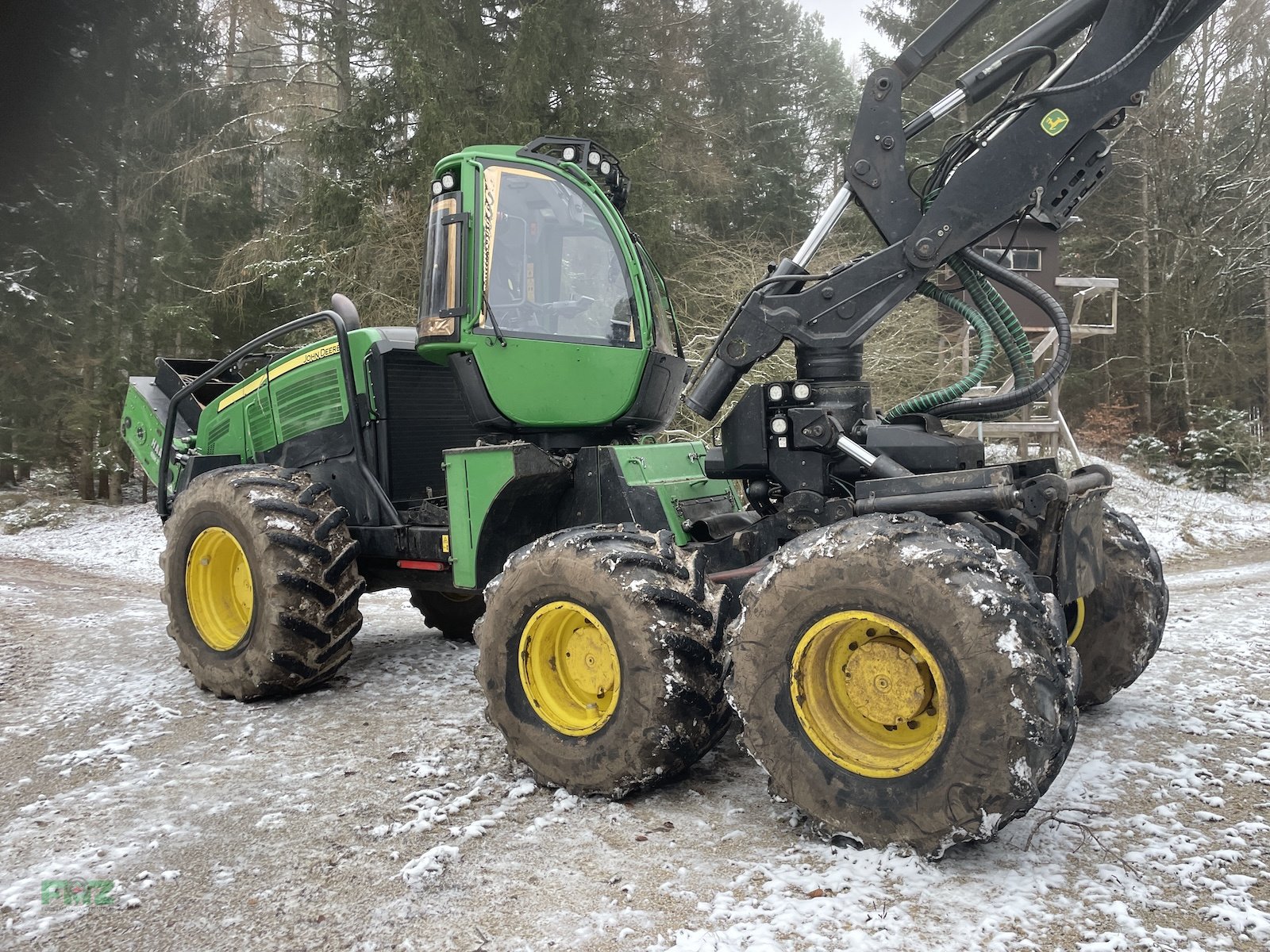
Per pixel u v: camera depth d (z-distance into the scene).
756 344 3.54
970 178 3.32
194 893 2.59
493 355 4.01
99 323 18.59
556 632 3.43
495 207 4.07
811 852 2.75
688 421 12.75
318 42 16.66
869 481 3.19
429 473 5.09
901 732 2.79
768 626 2.88
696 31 18.69
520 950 2.24
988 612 2.51
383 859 2.77
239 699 4.61
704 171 17.64
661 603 3.10
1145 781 3.30
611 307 4.18
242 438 5.63
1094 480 3.71
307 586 4.51
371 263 14.77
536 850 2.81
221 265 18.55
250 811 3.17
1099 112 3.24
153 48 19.80
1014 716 2.45
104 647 5.98
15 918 2.48
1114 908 2.36
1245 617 6.66
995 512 3.50
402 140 15.66
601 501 3.95
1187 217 22.05
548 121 15.44
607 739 3.12
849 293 3.45
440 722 4.21
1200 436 20.31
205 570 4.94
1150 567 4.11
